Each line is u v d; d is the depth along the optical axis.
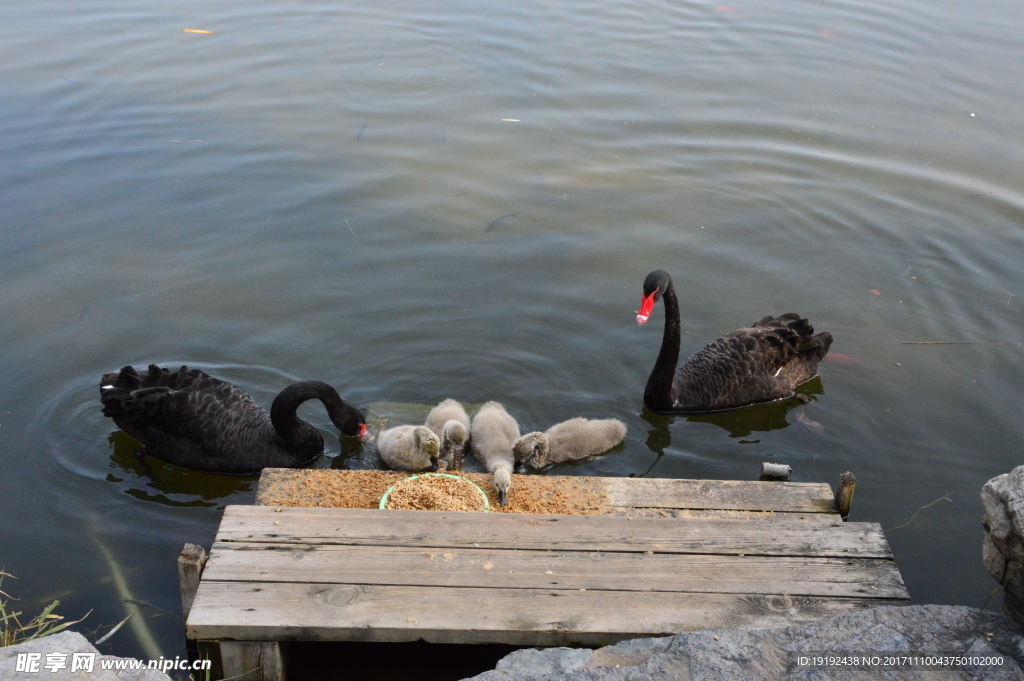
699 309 9.18
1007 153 11.51
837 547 5.02
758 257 9.94
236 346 8.45
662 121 12.58
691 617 4.51
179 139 11.74
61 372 7.98
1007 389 7.88
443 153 11.69
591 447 7.30
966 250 9.97
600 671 3.96
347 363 8.38
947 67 13.74
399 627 4.39
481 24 15.87
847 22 15.59
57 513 6.54
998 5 16.14
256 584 4.60
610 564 4.83
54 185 10.59
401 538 4.95
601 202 10.83
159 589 5.76
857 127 12.25
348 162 11.39
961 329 8.76
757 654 4.04
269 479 6.09
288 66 14.05
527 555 4.86
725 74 13.82
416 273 9.50
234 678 4.61
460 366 8.40
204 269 9.38
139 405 7.07
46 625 5.41
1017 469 4.29
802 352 8.31
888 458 7.20
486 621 4.43
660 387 7.80
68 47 14.27
